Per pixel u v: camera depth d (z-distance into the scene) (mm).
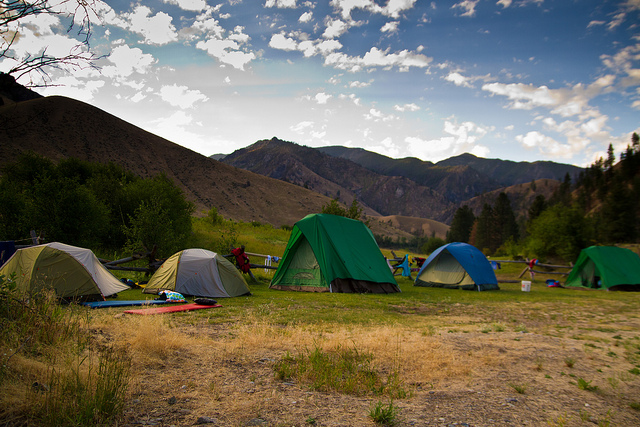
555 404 4238
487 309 13141
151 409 3570
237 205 183875
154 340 5531
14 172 30266
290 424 3408
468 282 19875
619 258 23766
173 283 12578
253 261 27391
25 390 3434
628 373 5512
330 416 3641
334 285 16031
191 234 30984
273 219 185500
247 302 12094
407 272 25562
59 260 10242
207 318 8781
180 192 30078
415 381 4930
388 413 3561
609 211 77500
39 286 9242
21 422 2990
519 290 20828
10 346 4473
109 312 8555
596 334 8750
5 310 5562
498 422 3656
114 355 4914
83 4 3637
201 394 4066
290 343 6562
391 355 6027
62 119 155125
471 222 157000
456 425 3537
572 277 25500
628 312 13227
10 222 20672
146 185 29172
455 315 11680
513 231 128875
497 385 4824
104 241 27000
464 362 5812
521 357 6211
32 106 151625
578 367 5762
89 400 3311
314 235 16719
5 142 117625
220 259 13828
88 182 29750
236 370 4988
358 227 18516
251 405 3812
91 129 162250
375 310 11859
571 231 33562
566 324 10438
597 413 4016
